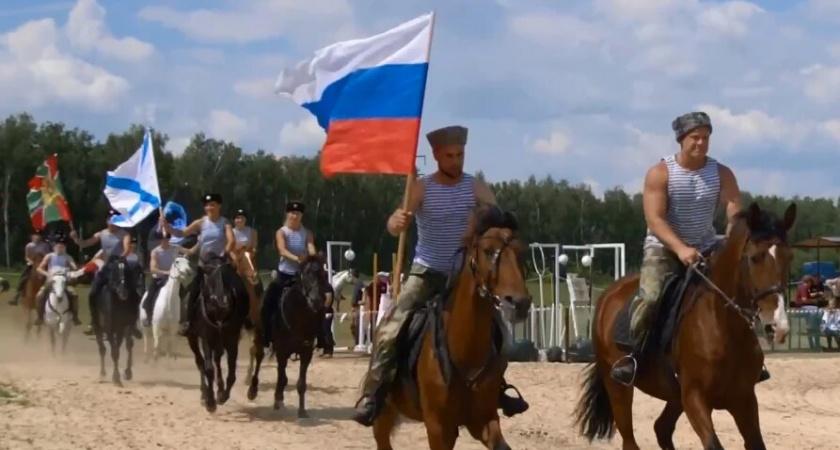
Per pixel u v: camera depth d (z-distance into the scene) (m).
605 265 59.09
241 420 13.80
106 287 17.23
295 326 14.03
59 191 25.78
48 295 21.38
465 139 8.15
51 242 23.86
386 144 9.80
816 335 29.02
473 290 7.46
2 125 62.00
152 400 15.38
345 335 31.59
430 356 7.71
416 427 13.42
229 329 14.31
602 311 9.95
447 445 7.73
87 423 13.20
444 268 8.17
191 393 16.39
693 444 12.84
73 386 16.69
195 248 18.70
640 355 9.16
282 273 14.53
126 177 19.33
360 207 62.41
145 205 19.14
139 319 19.52
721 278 8.42
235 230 16.91
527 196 68.56
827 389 19.28
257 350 15.20
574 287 26.91
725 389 8.41
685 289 8.74
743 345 8.36
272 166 62.94
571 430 13.74
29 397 15.27
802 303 32.19
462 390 7.63
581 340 23.27
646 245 9.24
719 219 20.94
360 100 9.88
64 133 63.88
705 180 9.02
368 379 8.32
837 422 15.24
